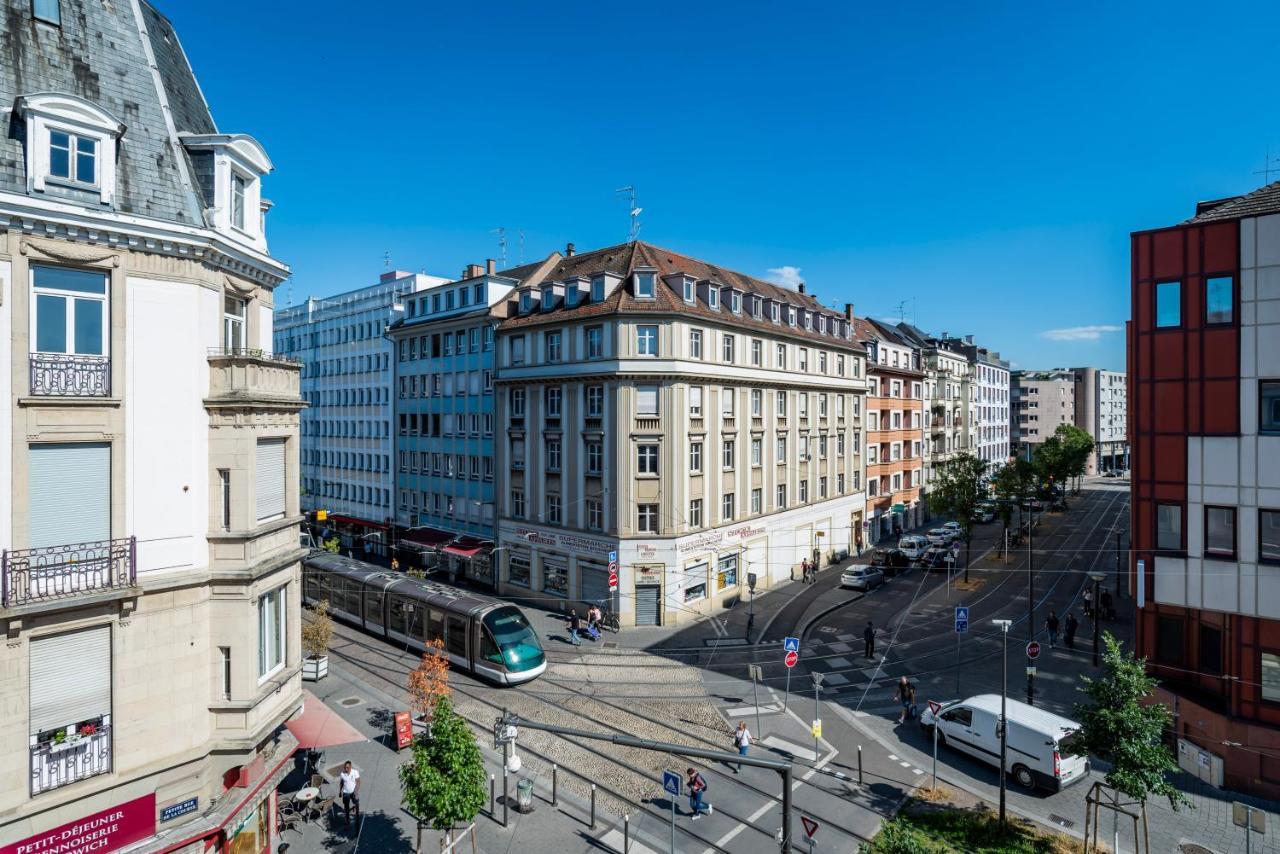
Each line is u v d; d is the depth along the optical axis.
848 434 51.53
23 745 11.15
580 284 36.16
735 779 19.22
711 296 37.50
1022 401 122.81
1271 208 18.84
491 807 17.75
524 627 27.11
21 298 11.19
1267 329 18.69
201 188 13.82
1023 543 56.34
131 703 12.37
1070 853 15.43
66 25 12.70
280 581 14.62
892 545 55.28
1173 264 20.12
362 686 25.98
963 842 15.90
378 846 16.17
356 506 55.06
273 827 15.48
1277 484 18.47
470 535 42.50
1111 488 98.81
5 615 10.77
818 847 15.90
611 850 15.99
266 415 14.11
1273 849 15.81
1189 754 19.56
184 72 15.65
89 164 12.12
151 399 12.62
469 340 42.50
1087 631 33.12
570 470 36.09
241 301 14.91
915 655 29.98
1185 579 19.83
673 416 34.31
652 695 25.31
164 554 12.78
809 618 35.62
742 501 39.53
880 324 71.88
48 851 11.37
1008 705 20.17
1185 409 19.91
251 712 13.60
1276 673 18.34
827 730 22.38
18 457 11.14
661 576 34.31
